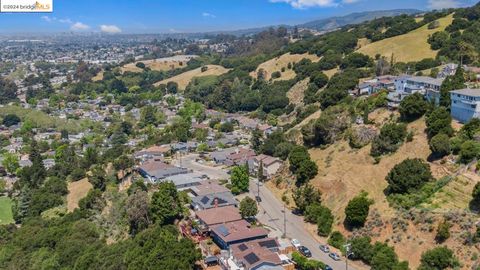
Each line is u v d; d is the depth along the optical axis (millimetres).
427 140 109688
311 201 114125
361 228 99312
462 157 98375
